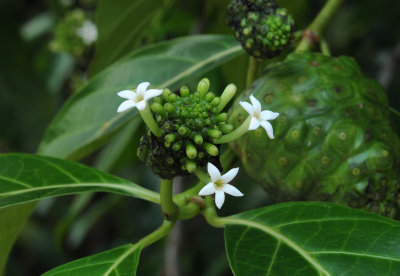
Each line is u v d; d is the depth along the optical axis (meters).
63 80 0.78
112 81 0.38
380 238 0.28
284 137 0.32
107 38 0.44
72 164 0.33
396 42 0.63
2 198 0.30
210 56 0.37
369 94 0.32
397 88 0.61
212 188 0.26
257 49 0.33
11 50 0.74
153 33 0.59
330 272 0.27
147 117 0.27
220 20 0.50
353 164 0.31
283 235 0.29
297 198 0.32
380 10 0.62
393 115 0.35
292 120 0.31
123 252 0.29
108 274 0.28
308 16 0.52
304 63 0.33
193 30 0.54
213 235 0.79
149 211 0.96
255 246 0.29
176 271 0.52
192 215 0.31
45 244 0.88
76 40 0.71
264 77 0.33
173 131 0.27
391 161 0.31
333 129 0.31
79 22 0.71
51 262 0.89
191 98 0.27
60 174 0.32
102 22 0.43
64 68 0.75
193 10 0.59
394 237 0.28
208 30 0.53
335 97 0.32
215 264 0.70
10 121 0.75
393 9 0.62
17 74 0.74
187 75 0.37
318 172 0.31
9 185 0.31
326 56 0.33
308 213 0.29
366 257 0.27
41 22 0.78
